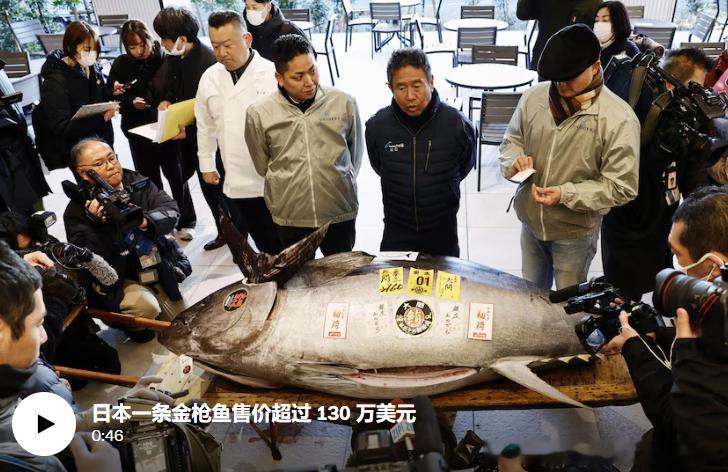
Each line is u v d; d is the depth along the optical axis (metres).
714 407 1.27
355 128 2.76
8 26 7.78
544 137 2.30
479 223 4.09
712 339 1.26
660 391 1.48
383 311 1.92
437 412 1.96
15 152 3.47
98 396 2.76
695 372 1.31
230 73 3.00
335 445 2.36
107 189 2.58
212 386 2.07
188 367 2.03
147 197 2.93
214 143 3.29
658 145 2.26
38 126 3.77
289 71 2.47
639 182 2.39
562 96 2.19
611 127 2.16
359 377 1.90
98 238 2.72
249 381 2.01
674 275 1.38
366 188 4.66
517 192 2.56
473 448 1.84
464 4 8.27
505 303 1.95
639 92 2.38
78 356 2.72
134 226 2.63
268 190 2.79
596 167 2.26
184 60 3.60
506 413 2.46
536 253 2.68
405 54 2.32
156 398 1.64
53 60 3.71
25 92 5.79
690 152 2.18
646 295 3.23
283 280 2.07
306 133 2.62
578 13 4.11
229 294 2.09
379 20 7.69
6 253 1.32
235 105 3.02
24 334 1.29
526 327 1.92
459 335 1.89
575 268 2.50
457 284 1.96
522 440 2.15
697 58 2.64
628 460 1.80
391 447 1.18
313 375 1.91
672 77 2.30
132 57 3.78
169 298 3.05
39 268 2.20
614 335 1.76
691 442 1.30
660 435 1.49
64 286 2.24
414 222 2.63
